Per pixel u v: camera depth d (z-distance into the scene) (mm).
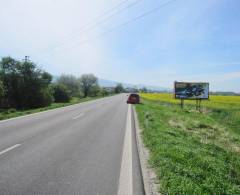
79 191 4672
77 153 7379
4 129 11516
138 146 8523
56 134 10477
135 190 4789
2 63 40500
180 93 32625
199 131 14367
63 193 4559
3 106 39312
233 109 29375
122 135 10641
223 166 6672
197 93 32500
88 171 5793
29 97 42844
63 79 94625
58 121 14977
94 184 5031
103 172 5754
